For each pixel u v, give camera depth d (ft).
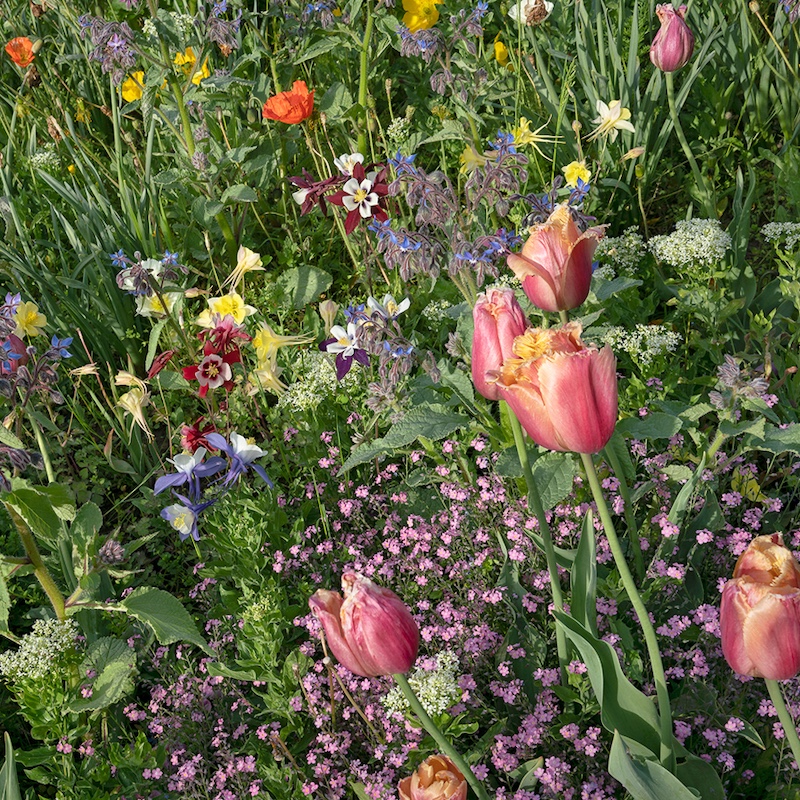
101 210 5.32
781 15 5.32
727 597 2.43
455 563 3.73
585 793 3.04
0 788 2.91
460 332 3.74
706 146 5.47
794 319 4.51
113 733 3.68
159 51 4.96
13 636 3.38
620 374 4.28
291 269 5.10
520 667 3.44
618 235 5.36
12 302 3.77
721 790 2.90
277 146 5.41
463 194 5.34
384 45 5.47
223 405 4.58
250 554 3.74
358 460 3.54
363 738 3.46
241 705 3.67
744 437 3.76
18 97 6.20
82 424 4.52
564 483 3.43
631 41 5.06
